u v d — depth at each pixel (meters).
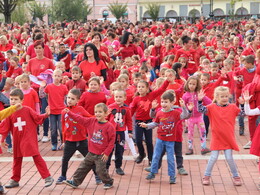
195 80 9.99
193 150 10.55
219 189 8.59
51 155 10.41
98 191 8.59
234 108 8.76
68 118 8.79
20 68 13.11
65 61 15.27
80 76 10.98
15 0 48.19
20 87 10.35
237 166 9.57
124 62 14.34
